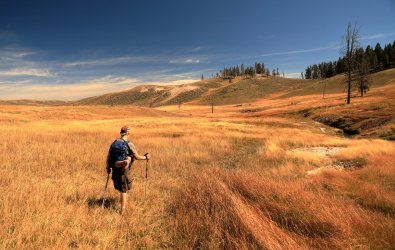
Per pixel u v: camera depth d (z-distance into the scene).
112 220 6.09
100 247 4.73
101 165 12.20
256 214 5.55
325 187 9.32
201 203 6.24
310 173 12.34
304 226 5.29
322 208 5.70
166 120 54.19
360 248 4.49
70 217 5.89
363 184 8.93
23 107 76.69
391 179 9.80
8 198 6.41
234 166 14.32
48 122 44.81
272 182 7.50
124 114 80.06
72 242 5.00
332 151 19.47
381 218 5.69
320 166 14.19
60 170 10.79
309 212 5.56
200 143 22.06
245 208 5.52
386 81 139.25
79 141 19.61
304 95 172.75
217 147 20.23
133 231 5.67
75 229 5.27
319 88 178.38
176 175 11.34
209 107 178.38
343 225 5.04
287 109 83.81
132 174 11.08
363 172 10.88
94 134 25.56
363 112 48.56
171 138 24.81
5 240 4.59
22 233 4.84
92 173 10.82
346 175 10.45
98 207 6.70
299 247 4.52
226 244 4.89
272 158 16.11
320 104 83.56
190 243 5.12
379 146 17.34
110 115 76.06
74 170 10.88
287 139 25.66
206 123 44.97
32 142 17.20
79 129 29.38
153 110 96.75
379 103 55.66
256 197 6.62
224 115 97.62
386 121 34.56
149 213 6.66
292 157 16.02
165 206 7.12
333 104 73.12
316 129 42.69
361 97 87.81
